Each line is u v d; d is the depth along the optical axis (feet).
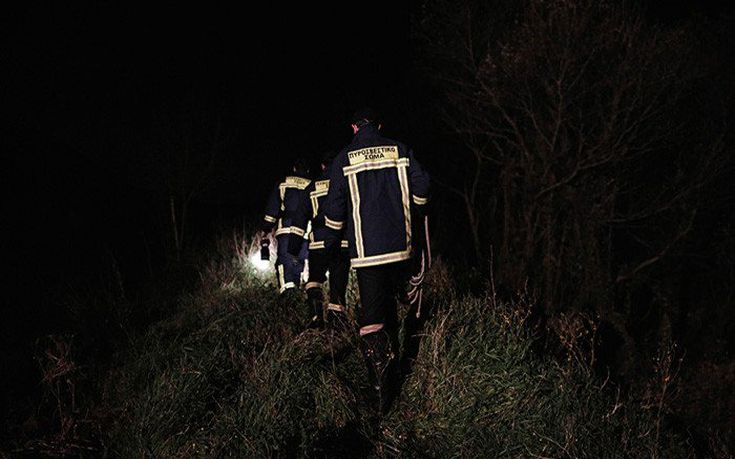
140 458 11.19
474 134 27.53
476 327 14.47
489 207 28.99
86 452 11.87
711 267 27.84
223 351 14.33
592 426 12.23
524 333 15.17
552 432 11.82
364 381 13.89
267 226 20.54
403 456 11.50
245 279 22.93
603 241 26.02
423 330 14.97
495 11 24.81
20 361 15.19
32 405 13.11
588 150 24.03
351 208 12.58
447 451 11.70
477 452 11.62
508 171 26.55
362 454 11.62
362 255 12.43
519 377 13.07
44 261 22.58
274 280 23.04
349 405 12.66
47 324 17.76
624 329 24.21
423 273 13.61
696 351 26.22
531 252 25.93
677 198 24.32
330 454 11.49
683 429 16.42
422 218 13.41
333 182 12.69
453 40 24.94
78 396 13.80
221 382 13.30
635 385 18.79
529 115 24.66
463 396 12.59
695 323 27.17
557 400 12.70
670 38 21.93
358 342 15.39
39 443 11.82
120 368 15.07
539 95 24.31
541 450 11.54
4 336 16.55
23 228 24.25
